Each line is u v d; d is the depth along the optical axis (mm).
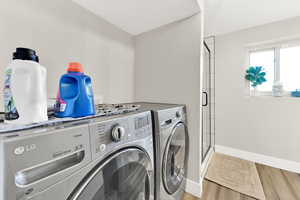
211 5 1666
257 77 2184
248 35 2246
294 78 1992
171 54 1546
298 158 1868
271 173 1816
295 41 1940
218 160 2180
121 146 624
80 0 1165
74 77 603
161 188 933
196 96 1404
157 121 894
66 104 572
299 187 1539
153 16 1397
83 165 464
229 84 2424
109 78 1530
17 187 318
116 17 1423
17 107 440
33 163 346
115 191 604
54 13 1060
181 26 1470
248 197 1390
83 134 472
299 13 1823
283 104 1980
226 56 2445
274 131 2041
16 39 882
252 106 2221
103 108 902
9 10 850
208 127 2459
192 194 1424
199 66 1381
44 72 505
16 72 447
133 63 1845
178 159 1212
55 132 396
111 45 1542
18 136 335
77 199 437
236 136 2354
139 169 747
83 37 1263
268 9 1746
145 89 1767
